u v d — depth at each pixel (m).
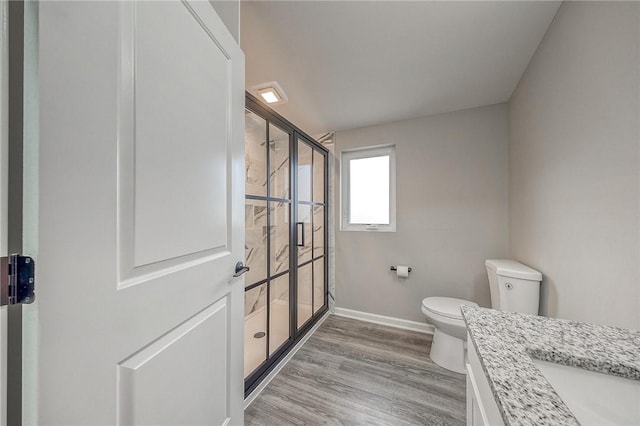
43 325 0.38
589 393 0.52
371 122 2.42
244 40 1.31
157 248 0.59
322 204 2.57
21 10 0.36
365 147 2.54
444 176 2.20
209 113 0.80
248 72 1.60
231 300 0.94
